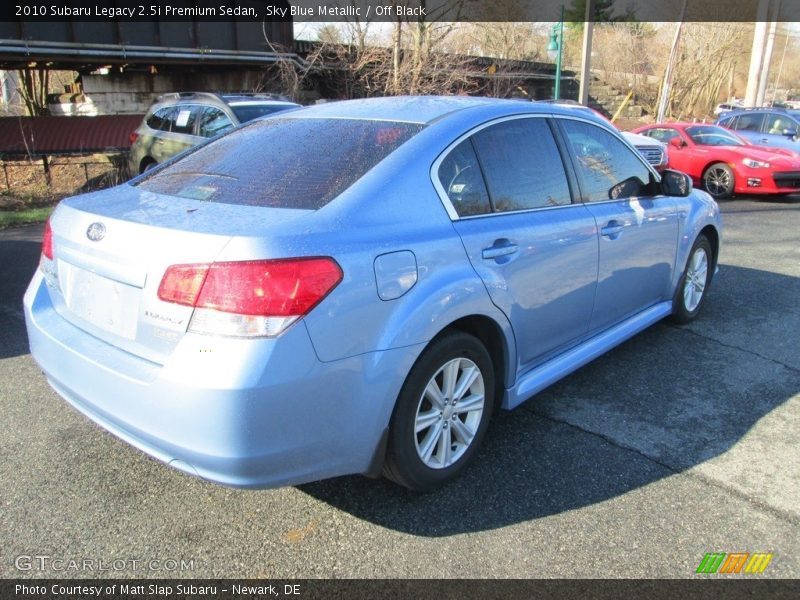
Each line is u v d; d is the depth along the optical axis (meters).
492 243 2.95
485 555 2.52
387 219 2.58
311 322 2.24
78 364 2.55
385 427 2.54
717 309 5.53
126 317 2.42
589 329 3.81
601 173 3.84
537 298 3.23
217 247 2.21
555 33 19.25
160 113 10.41
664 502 2.85
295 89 15.68
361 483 2.99
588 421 3.57
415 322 2.54
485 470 3.09
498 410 3.69
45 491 2.88
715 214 5.05
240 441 2.18
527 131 3.39
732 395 3.90
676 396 3.88
